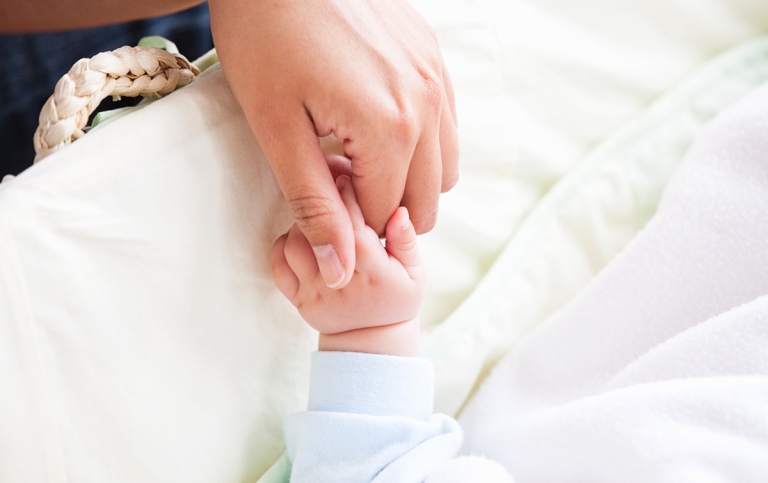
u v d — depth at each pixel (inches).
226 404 22.9
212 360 22.5
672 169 29.7
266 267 23.0
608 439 23.9
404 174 21.8
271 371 23.7
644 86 30.1
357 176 21.8
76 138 21.1
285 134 21.1
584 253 29.0
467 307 27.1
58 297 20.2
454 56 26.7
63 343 20.4
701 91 30.3
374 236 22.5
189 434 22.3
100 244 20.6
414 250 23.0
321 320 23.1
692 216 26.6
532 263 28.2
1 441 19.8
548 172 29.0
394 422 23.2
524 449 25.2
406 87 21.4
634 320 26.5
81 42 27.5
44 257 20.0
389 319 23.4
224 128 21.8
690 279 26.2
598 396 24.6
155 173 21.0
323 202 21.2
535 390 26.8
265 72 21.1
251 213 22.5
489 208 27.9
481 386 27.2
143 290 21.2
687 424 23.5
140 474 21.7
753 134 26.7
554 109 28.8
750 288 25.8
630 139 29.6
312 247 21.6
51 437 20.3
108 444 21.2
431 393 24.0
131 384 21.3
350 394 23.3
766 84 28.3
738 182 26.6
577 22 28.8
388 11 22.4
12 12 23.1
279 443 24.0
